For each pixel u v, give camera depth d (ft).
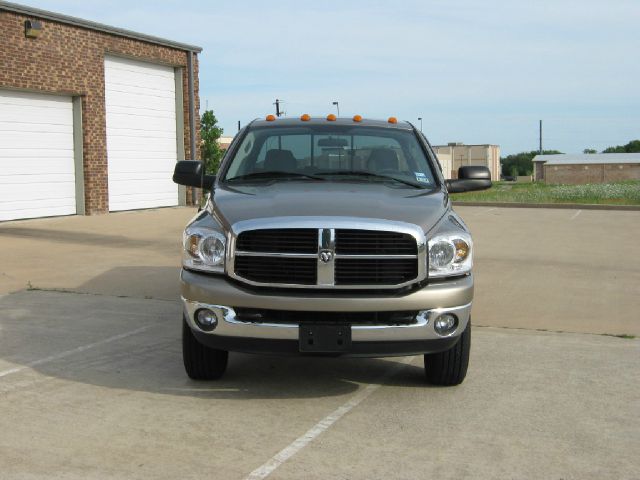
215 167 151.74
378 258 15.93
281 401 16.96
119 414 15.88
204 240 16.63
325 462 13.42
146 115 71.15
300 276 15.93
